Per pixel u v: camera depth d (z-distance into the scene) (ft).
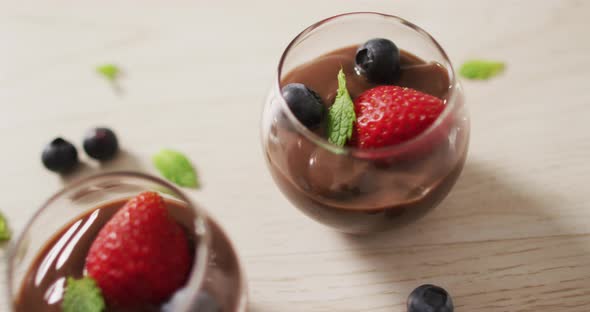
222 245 1.40
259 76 1.75
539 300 1.52
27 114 1.75
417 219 1.51
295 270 1.57
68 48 1.81
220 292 1.36
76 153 1.68
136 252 1.34
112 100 1.75
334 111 1.45
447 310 1.49
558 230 1.57
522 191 1.60
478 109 1.68
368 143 1.43
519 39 1.74
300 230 1.60
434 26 1.77
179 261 1.35
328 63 1.54
